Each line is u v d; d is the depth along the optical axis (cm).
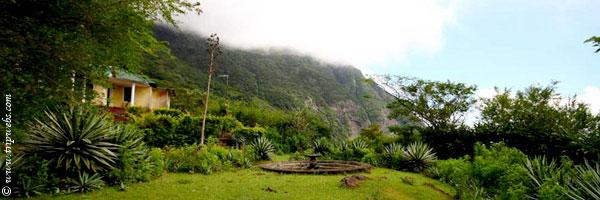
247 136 2553
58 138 923
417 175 1530
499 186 923
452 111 2312
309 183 1152
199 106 3550
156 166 1225
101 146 973
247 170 1530
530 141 1538
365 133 3041
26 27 559
